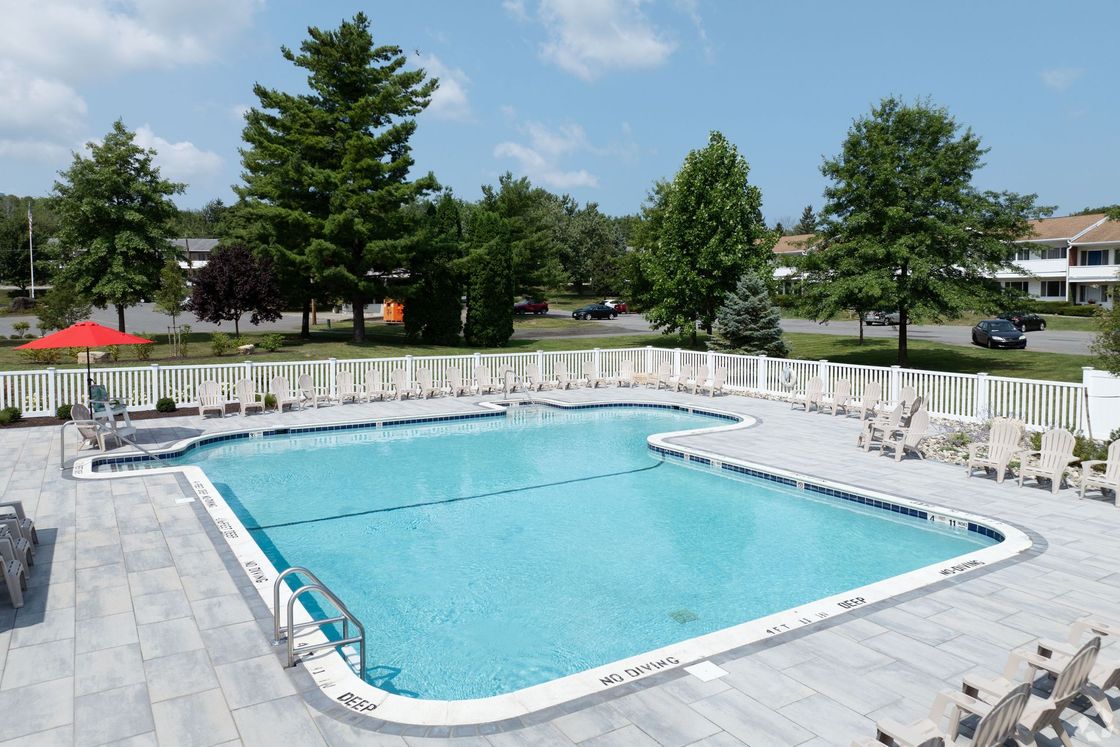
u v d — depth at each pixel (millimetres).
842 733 5113
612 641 7578
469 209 64188
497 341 36500
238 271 30500
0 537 7469
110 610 7227
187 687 5766
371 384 21625
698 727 5195
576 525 11336
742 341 29594
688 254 33219
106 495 11367
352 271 32875
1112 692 5711
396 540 10672
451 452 16375
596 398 22297
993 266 24672
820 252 26719
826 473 13039
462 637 7637
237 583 7953
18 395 18453
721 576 9297
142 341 13820
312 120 32281
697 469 14734
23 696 5629
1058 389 15336
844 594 7656
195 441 16078
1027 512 10555
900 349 26969
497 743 5008
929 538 10562
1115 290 15336
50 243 32906
